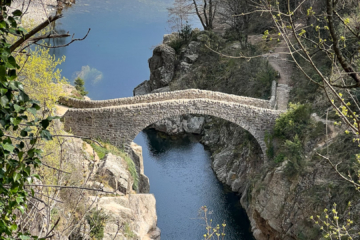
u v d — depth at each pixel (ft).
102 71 258.57
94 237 87.30
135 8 317.22
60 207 62.28
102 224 92.22
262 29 216.74
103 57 262.06
